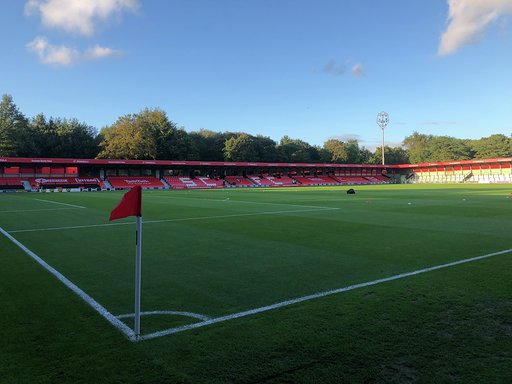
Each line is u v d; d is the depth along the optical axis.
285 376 3.25
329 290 5.75
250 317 4.66
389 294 5.46
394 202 24.23
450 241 9.95
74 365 3.49
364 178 92.19
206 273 6.93
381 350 3.71
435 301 5.12
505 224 13.30
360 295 5.45
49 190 50.97
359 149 115.38
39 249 9.49
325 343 3.88
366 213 17.44
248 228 12.82
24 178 57.34
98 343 3.96
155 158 74.38
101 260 8.17
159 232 12.11
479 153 100.25
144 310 4.98
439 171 89.69
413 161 109.19
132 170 69.25
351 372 3.31
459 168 86.56
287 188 57.00
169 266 7.52
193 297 5.52
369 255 8.28
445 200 25.66
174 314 4.81
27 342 4.00
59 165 59.81
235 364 3.47
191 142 81.56
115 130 72.25
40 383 3.19
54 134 73.62
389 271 6.85
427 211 18.12
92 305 5.21
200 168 77.25
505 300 5.14
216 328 4.32
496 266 7.12
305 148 103.62
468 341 3.89
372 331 4.16
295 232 11.83
